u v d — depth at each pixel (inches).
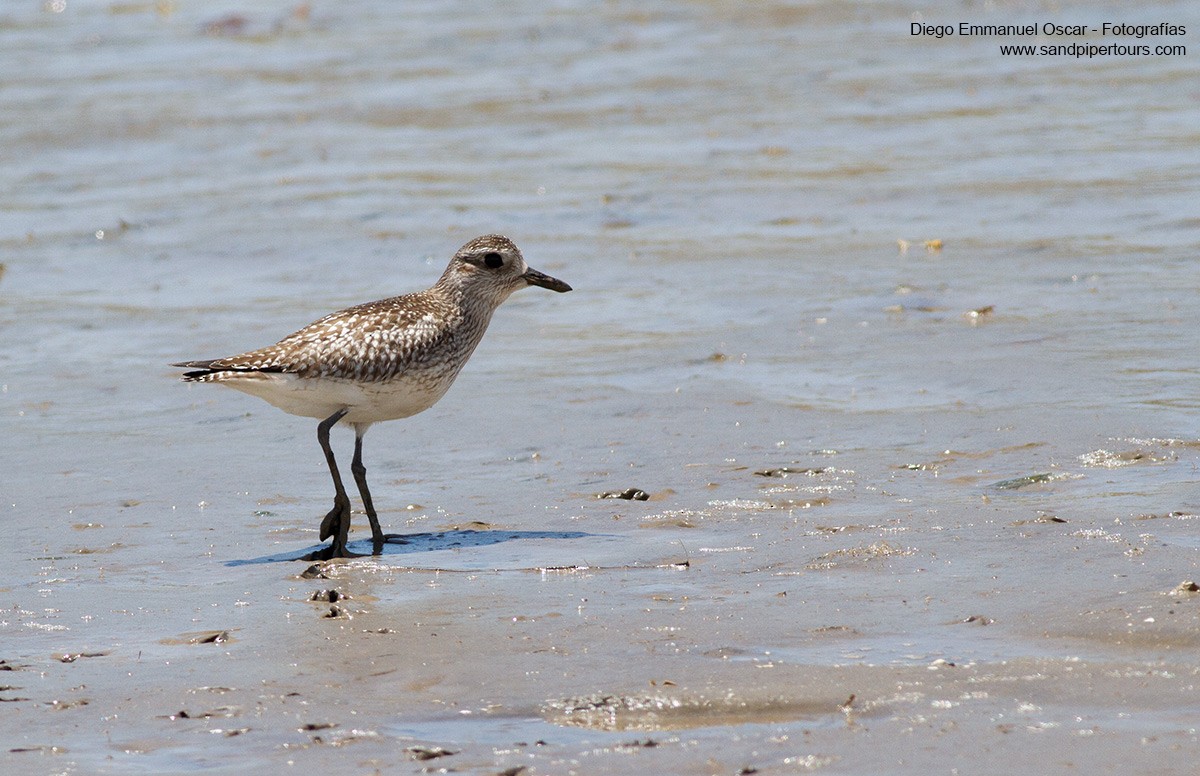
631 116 1179.9
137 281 812.0
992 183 925.2
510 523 464.4
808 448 519.8
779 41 1445.6
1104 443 500.4
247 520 480.4
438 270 810.8
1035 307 679.1
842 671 327.9
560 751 298.2
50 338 711.7
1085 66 1285.7
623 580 401.4
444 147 1107.9
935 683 318.7
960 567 392.5
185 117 1212.5
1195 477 460.1
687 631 358.0
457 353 482.9
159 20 1637.6
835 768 284.2
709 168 1010.1
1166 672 316.8
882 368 609.0
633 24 1552.7
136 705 331.6
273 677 344.8
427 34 1542.8
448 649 355.9
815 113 1160.8
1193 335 621.9
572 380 618.8
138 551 451.2
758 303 714.2
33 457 550.3
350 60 1423.5
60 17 1667.1
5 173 1071.6
